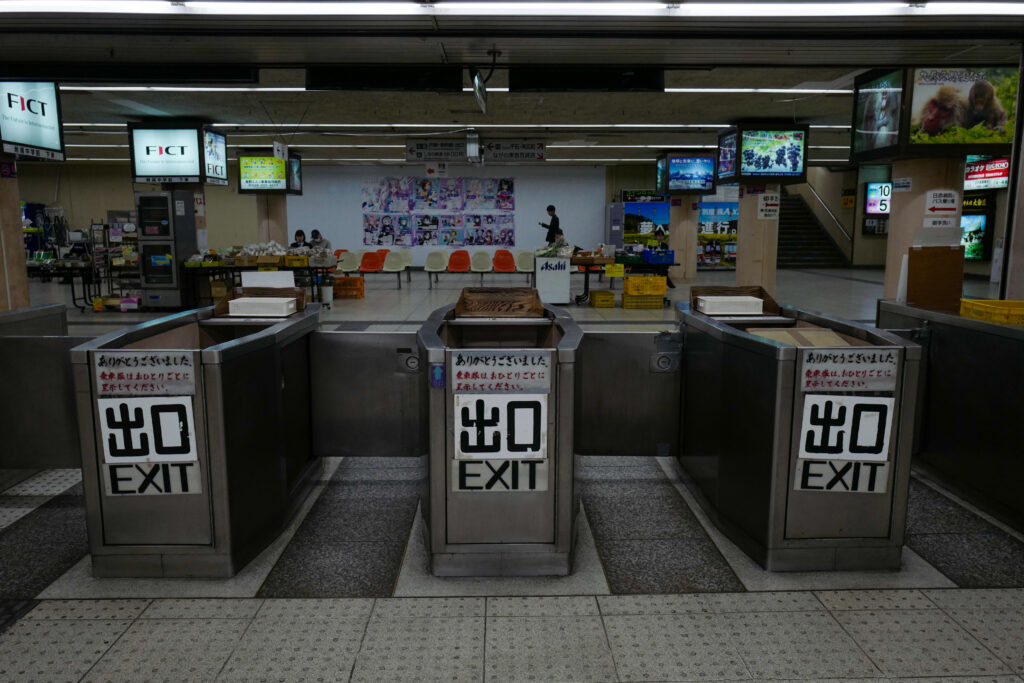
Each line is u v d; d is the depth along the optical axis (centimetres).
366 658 244
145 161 1260
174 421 293
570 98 1073
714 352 363
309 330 407
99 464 296
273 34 639
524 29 623
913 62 733
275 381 342
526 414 295
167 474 297
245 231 2430
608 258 1309
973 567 315
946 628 265
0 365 398
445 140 1538
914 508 383
